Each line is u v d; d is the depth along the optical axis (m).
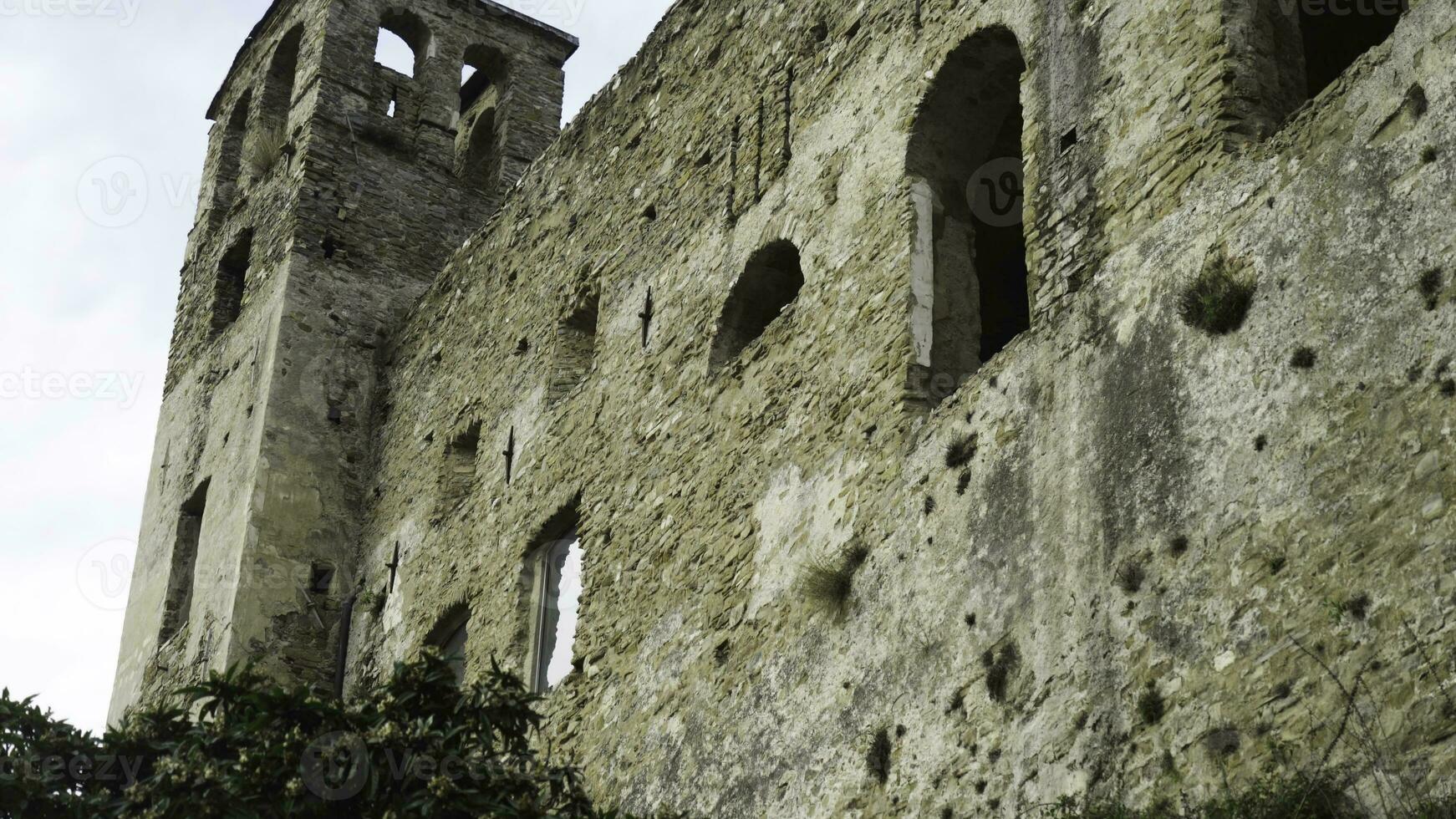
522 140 26.77
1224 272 11.77
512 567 19.06
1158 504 11.59
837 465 14.66
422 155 25.92
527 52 27.56
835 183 16.02
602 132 20.53
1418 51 11.08
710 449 16.42
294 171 25.33
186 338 27.20
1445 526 9.92
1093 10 13.72
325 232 24.69
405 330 23.83
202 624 22.58
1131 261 12.57
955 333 14.65
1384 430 10.43
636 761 15.72
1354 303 10.90
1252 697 10.49
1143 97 12.97
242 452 23.45
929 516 13.48
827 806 13.32
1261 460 11.05
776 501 15.26
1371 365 10.66
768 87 17.55
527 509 19.17
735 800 14.31
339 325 24.12
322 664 21.92
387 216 25.22
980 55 15.03
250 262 25.77
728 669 15.02
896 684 13.15
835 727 13.57
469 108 28.55
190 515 24.77
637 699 16.09
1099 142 13.22
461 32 27.19
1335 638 10.21
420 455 22.17
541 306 20.53
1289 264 11.39
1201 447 11.45
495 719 12.42
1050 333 13.03
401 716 12.10
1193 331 11.84
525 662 18.42
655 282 18.38
